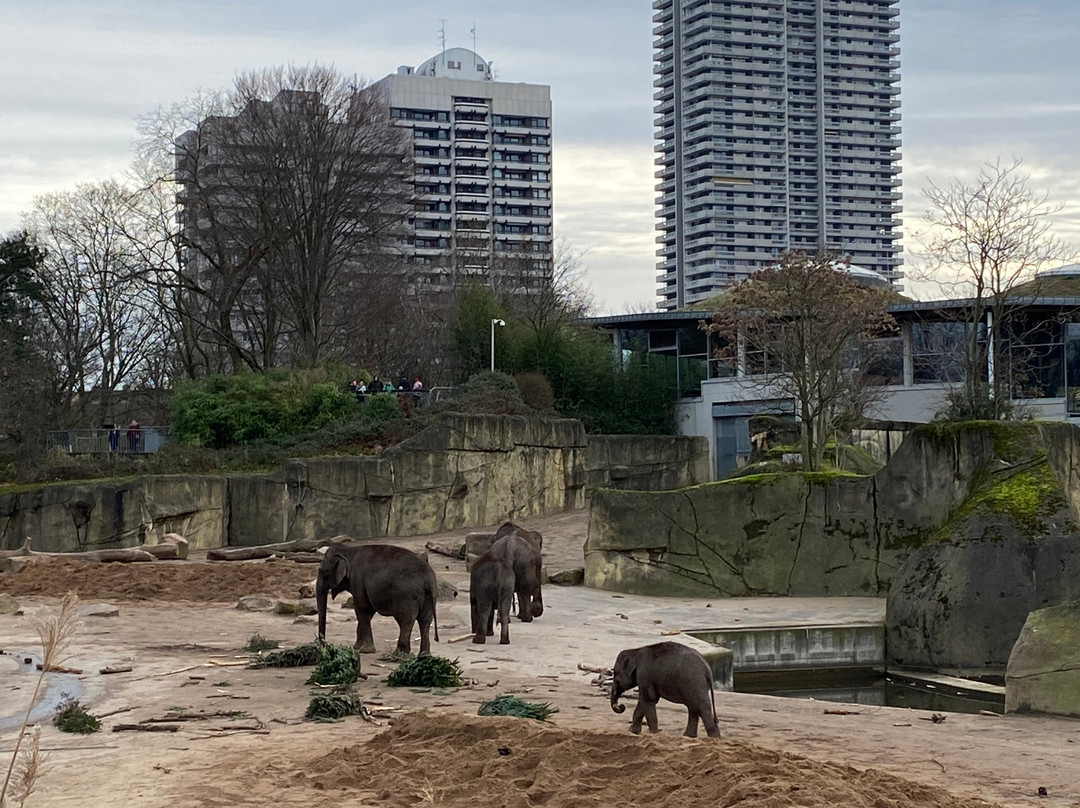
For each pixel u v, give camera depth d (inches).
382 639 793.6
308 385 1899.6
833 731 562.3
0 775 419.5
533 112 6279.5
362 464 1605.6
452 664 641.6
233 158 2063.2
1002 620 933.2
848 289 1541.6
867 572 1152.8
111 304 2311.8
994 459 1046.4
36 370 2078.0
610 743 405.1
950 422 1131.3
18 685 618.5
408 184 2290.8
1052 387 1957.4
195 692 599.5
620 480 1989.4
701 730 529.7
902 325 1988.2
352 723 524.7
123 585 1026.1
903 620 966.4
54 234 2274.9
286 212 2060.8
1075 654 652.1
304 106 2084.2
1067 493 1102.4
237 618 895.1
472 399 1923.0
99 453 1807.3
